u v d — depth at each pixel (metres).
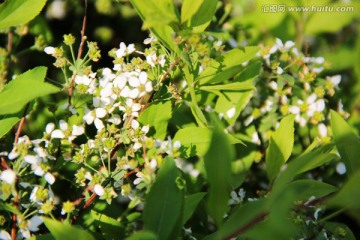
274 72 0.55
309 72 0.58
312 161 0.44
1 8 0.48
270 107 0.57
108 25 0.65
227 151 0.40
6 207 0.44
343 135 0.44
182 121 0.54
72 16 0.64
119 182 0.49
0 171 0.48
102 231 0.48
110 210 0.52
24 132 0.53
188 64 0.48
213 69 0.50
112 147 0.48
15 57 0.56
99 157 0.50
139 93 0.49
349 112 0.61
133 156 0.48
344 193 0.37
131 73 0.50
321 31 0.62
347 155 0.45
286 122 0.48
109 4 0.63
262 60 0.57
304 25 0.62
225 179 0.40
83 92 0.50
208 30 0.58
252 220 0.40
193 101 0.48
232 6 0.61
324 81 0.58
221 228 0.40
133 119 0.50
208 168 0.40
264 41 0.62
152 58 0.50
